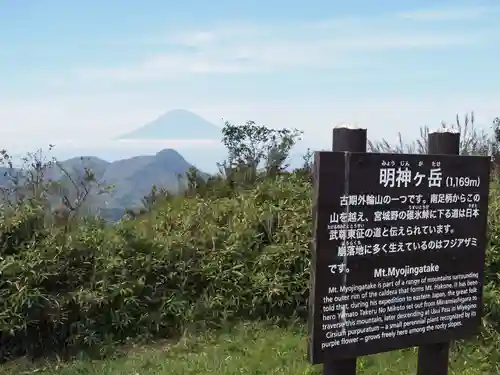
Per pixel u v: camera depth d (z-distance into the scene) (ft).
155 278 19.77
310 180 26.43
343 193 11.54
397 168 12.06
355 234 11.76
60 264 18.31
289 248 20.54
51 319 17.44
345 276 11.75
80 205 20.83
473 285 13.42
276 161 29.58
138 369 16.28
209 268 20.04
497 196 24.43
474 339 17.95
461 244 13.16
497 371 16.58
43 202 19.97
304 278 19.99
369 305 12.10
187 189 27.32
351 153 11.51
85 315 18.04
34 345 17.60
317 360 11.66
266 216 21.65
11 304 17.04
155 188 26.07
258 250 21.01
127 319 18.48
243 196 24.17
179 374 15.88
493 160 34.96
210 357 17.02
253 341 18.11
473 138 35.81
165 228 22.08
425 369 13.69
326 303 11.64
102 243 19.58
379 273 12.12
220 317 19.51
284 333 18.76
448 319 13.17
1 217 18.95
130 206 24.17
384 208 12.01
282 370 16.06
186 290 19.97
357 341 12.05
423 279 12.71
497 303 18.81
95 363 16.84
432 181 12.57
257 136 48.78
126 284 18.74
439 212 12.78
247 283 19.98
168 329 19.15
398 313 12.49
